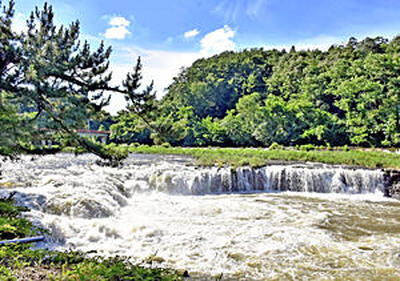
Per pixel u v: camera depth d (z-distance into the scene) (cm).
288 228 1030
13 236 632
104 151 902
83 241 841
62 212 1040
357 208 1352
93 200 1109
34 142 807
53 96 750
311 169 1828
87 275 454
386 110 3731
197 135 5619
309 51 8894
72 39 823
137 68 853
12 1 785
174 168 1934
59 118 788
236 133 5297
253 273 689
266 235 954
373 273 697
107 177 1565
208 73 8531
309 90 5366
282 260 764
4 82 705
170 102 6825
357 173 1773
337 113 5144
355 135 4216
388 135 3762
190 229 1002
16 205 955
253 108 4981
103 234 898
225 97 7725
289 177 1844
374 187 1738
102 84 834
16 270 464
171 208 1305
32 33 788
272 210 1289
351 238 940
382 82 4131
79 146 880
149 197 1554
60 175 1608
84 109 802
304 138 4800
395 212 1282
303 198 1577
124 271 497
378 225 1083
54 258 543
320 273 695
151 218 1130
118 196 1338
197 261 749
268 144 4878
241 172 1842
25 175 1580
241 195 1659
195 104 7219
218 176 1797
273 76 7075
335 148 3538
